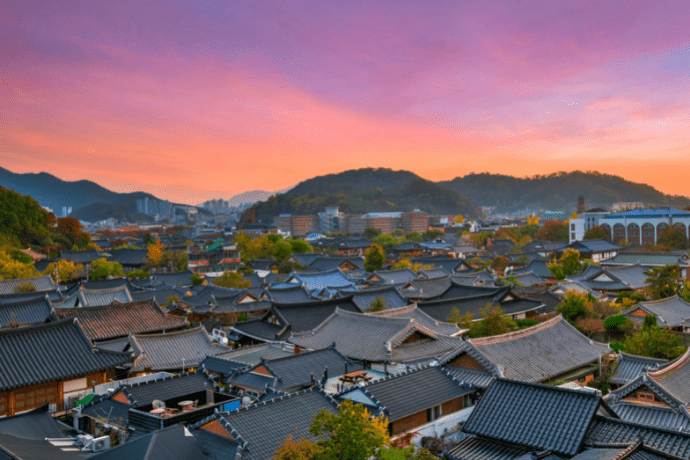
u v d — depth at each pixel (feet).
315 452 58.44
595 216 605.73
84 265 411.34
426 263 388.37
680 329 190.08
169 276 350.64
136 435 81.87
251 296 239.71
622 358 125.39
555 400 71.41
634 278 294.46
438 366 101.81
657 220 525.34
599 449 62.03
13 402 98.37
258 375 108.68
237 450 68.80
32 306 159.74
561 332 127.24
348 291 228.02
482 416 73.72
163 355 138.92
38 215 497.05
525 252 499.10
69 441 79.05
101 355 112.06
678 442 60.08
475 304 197.26
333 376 111.96
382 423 65.72
